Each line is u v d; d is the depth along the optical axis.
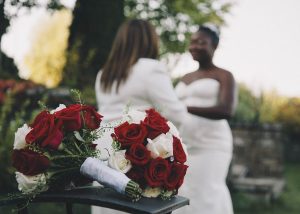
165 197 1.60
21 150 1.63
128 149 1.62
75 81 6.53
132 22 2.64
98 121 1.71
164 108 2.52
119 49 2.59
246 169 7.58
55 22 13.30
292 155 14.01
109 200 1.51
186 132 3.17
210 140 3.19
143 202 1.53
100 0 6.89
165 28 8.68
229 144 3.31
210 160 3.18
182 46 8.52
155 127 1.64
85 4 6.91
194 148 3.18
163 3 8.53
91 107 1.70
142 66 2.53
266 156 7.65
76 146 1.64
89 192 1.62
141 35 2.61
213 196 3.16
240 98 9.65
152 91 2.50
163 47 8.64
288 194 7.71
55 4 4.43
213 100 3.25
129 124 1.66
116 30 6.96
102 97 2.62
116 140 1.63
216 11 8.80
